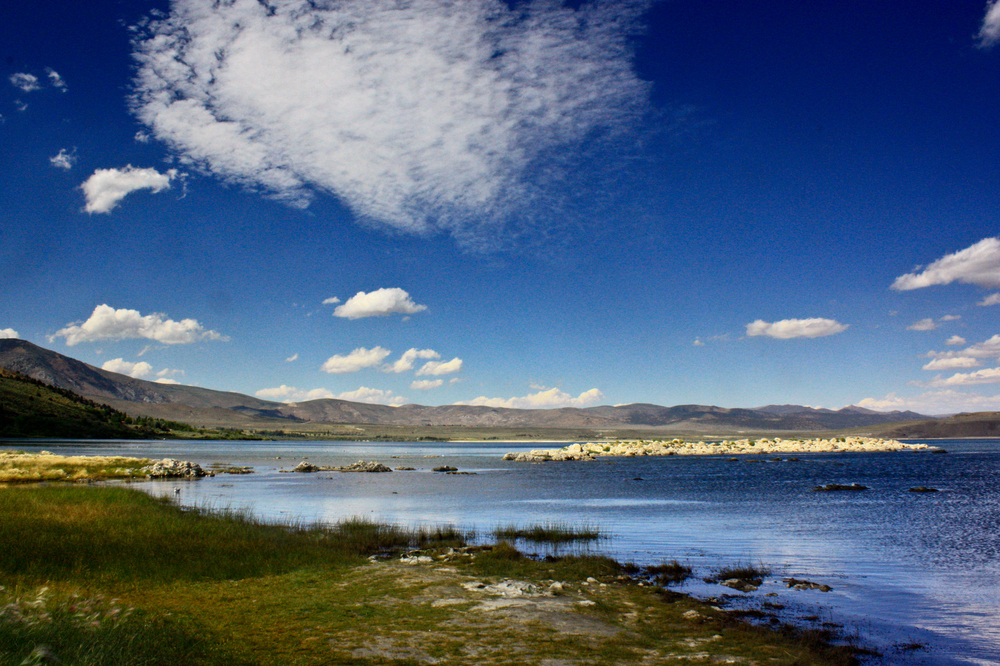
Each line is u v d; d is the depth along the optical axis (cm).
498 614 1659
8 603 1151
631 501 5900
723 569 2677
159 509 3244
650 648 1431
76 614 1192
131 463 8119
